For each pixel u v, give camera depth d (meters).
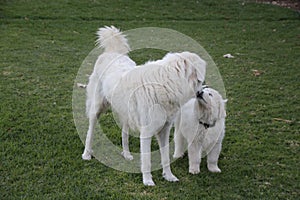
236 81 8.07
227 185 4.50
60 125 5.75
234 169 4.87
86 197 4.11
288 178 4.67
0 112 6.02
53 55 9.43
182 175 4.73
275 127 6.02
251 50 10.58
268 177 4.69
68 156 4.93
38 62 8.80
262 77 8.37
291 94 7.39
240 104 6.86
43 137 5.37
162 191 4.32
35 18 12.85
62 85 7.43
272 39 11.77
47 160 4.82
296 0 16.81
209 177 4.66
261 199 4.22
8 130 5.47
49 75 7.97
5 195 4.07
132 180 4.52
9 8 13.59
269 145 5.46
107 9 14.40
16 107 6.27
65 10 13.89
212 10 15.12
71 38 11.06
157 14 14.23
